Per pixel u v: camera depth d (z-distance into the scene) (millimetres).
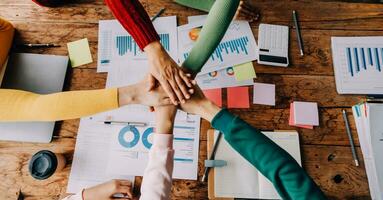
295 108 1151
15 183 1105
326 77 1199
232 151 1103
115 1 902
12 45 1259
